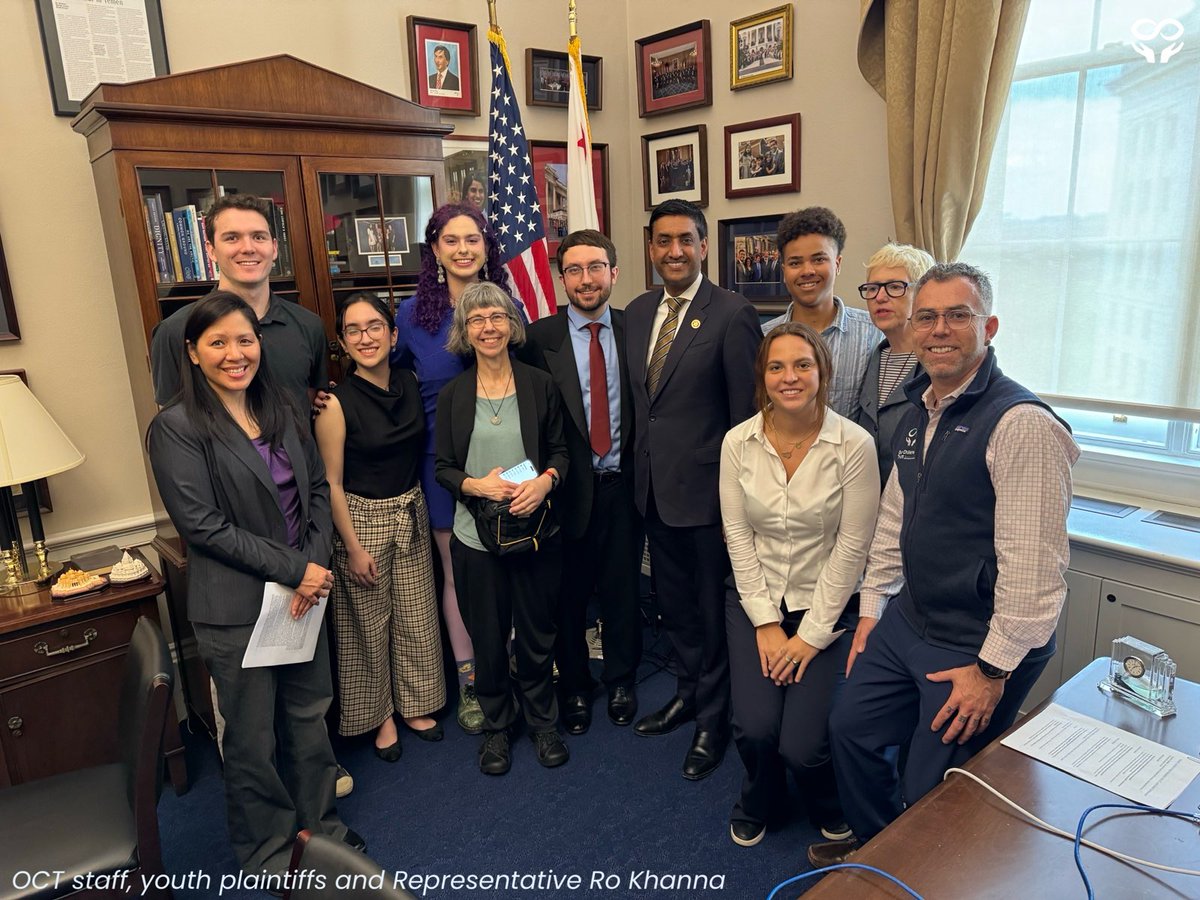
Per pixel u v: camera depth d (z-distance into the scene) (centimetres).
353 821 221
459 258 243
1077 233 246
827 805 205
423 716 264
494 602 232
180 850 216
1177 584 203
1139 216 232
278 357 215
